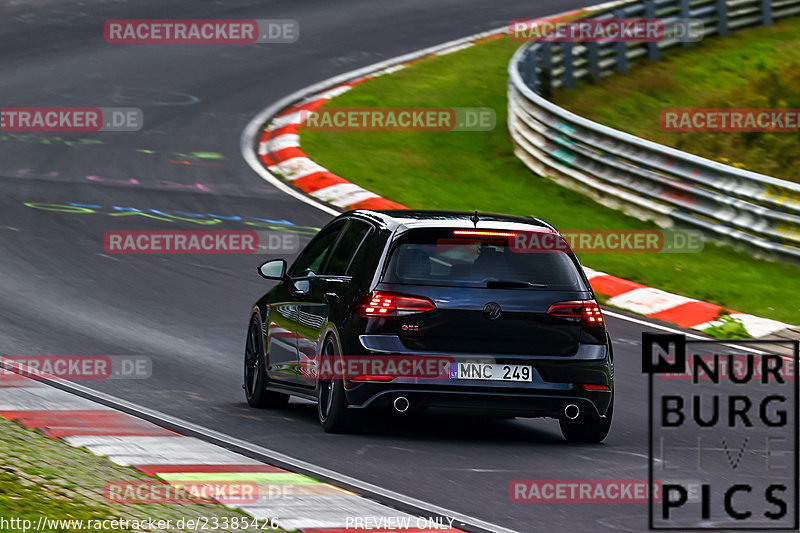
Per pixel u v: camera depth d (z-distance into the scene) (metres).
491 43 115.62
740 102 91.56
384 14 128.88
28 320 43.91
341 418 30.64
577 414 30.66
